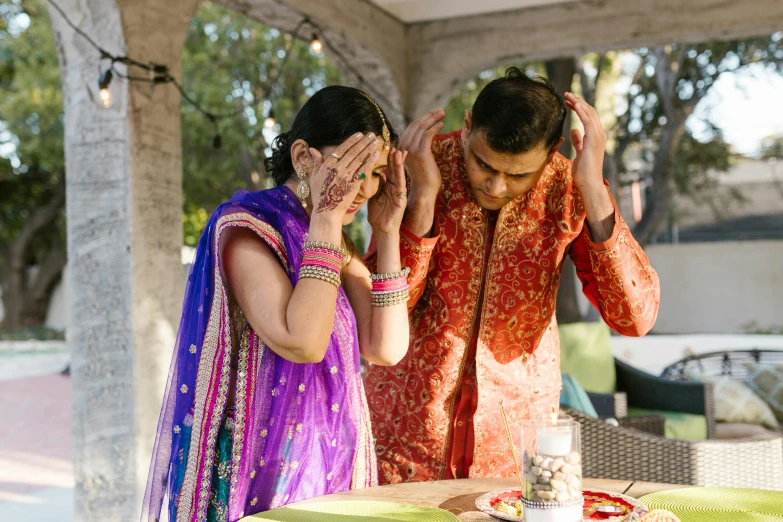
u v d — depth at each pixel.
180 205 4.07
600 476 3.72
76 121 3.83
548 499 1.41
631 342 11.00
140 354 3.75
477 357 2.16
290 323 1.68
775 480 3.69
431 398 2.18
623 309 2.13
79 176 3.82
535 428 1.44
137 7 3.78
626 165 15.59
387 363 2.00
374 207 2.04
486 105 1.90
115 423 3.76
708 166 13.74
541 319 2.21
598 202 2.04
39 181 20.95
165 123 3.96
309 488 1.80
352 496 1.80
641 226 12.72
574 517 1.42
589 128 2.05
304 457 1.79
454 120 11.96
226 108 11.97
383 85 6.35
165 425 1.85
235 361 1.81
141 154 3.79
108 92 3.61
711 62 11.59
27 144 16.61
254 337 1.79
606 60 12.84
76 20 3.78
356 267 2.08
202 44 12.12
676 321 18.09
